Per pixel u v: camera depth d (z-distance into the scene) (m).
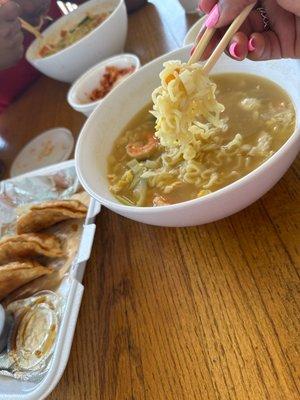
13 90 0.60
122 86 0.31
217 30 0.26
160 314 0.23
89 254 0.27
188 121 0.25
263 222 0.24
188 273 0.24
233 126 0.28
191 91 0.25
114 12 0.49
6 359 0.27
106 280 0.27
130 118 0.32
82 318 0.26
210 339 0.21
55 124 0.48
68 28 0.57
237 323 0.21
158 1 0.59
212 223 0.26
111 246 0.29
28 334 0.27
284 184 0.25
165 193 0.27
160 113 0.25
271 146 0.25
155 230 0.28
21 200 0.38
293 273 0.21
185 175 0.27
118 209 0.23
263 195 0.25
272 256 0.22
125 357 0.23
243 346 0.20
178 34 0.48
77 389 0.23
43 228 0.34
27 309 0.29
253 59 0.25
